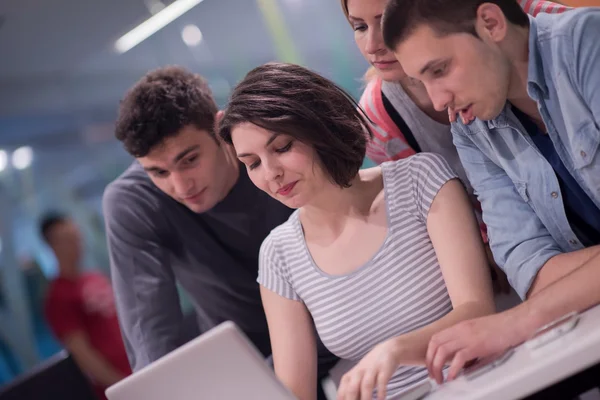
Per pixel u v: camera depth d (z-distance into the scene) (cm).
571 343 93
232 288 188
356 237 144
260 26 496
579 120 121
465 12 114
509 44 119
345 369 154
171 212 183
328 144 134
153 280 181
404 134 164
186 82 169
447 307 140
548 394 92
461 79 117
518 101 128
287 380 145
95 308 289
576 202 132
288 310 149
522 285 132
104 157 535
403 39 117
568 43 118
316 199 144
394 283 140
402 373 140
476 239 136
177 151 166
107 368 285
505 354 106
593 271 114
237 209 181
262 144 134
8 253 465
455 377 112
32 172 509
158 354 177
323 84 139
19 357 426
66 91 477
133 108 165
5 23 359
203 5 452
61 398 100
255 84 135
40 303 444
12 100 460
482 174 141
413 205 142
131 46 457
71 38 409
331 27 496
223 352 99
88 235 512
